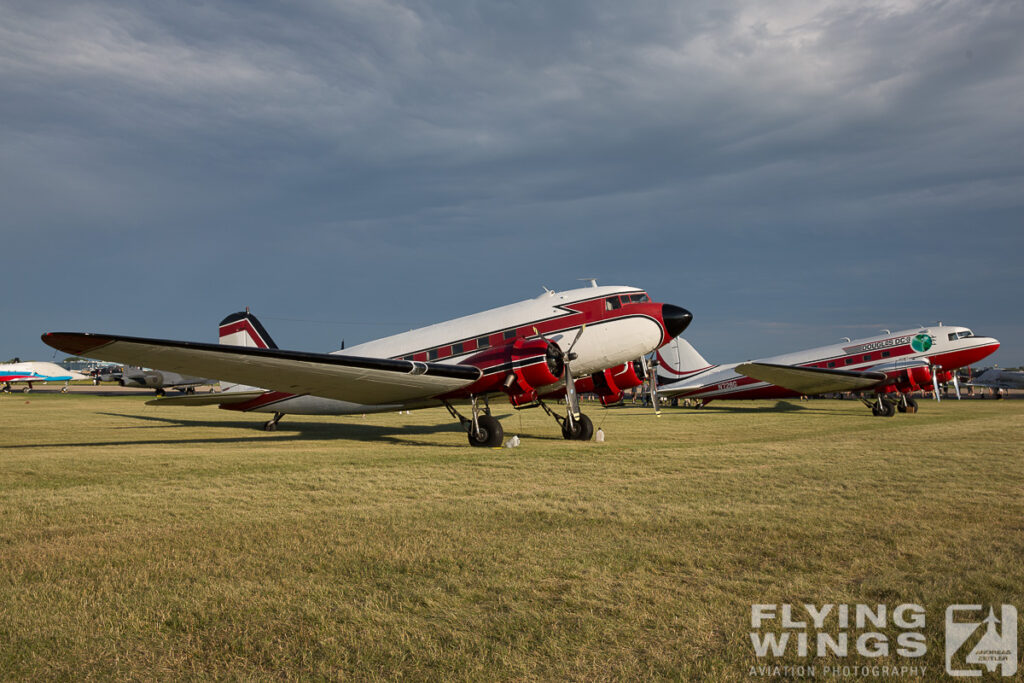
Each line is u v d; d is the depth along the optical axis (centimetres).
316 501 742
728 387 3641
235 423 2303
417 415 2836
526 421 2461
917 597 412
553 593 429
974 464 1010
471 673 317
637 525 614
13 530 602
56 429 1983
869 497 740
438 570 480
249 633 366
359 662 329
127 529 606
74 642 353
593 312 1577
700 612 393
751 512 666
